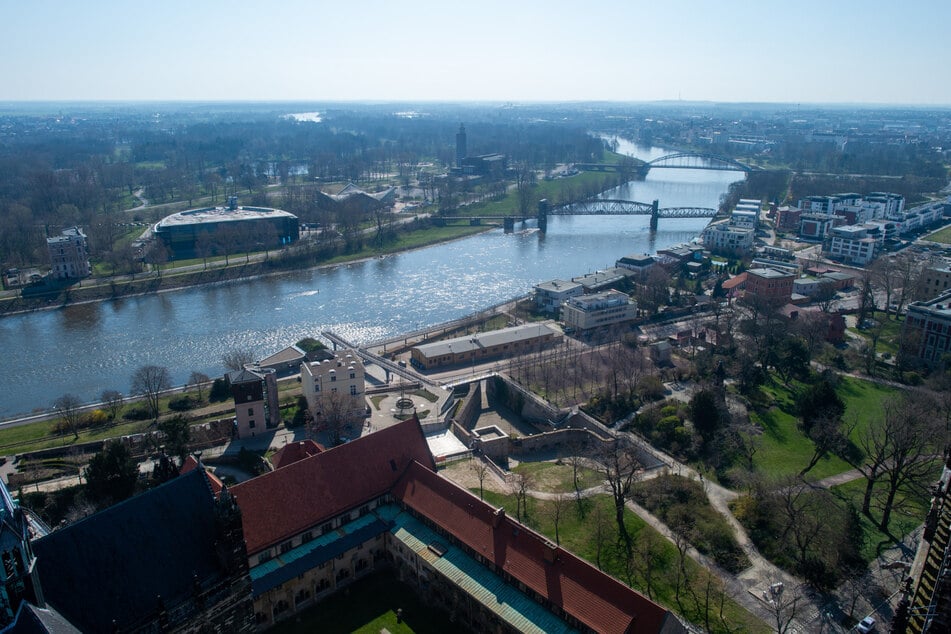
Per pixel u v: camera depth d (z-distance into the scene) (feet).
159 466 415.03
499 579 398.62
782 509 489.26
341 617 410.72
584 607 355.56
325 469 454.40
